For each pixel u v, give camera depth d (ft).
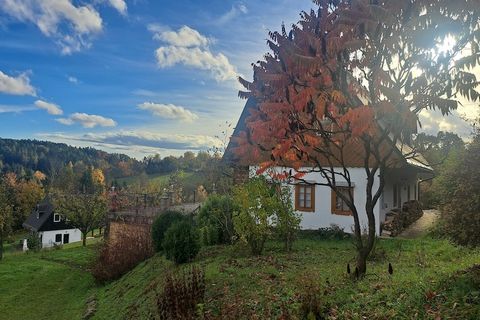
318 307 20.04
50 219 188.44
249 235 41.88
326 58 18.24
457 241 25.04
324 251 43.39
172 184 124.47
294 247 46.85
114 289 46.93
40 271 72.23
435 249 40.50
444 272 24.29
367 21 16.40
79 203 125.59
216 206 55.42
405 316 17.40
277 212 43.27
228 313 22.89
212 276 32.27
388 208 63.00
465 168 25.00
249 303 24.09
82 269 69.10
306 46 19.35
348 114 17.06
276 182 43.60
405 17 15.81
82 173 279.90
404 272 28.04
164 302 25.02
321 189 61.52
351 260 36.40
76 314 42.14
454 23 15.21
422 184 103.24
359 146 57.72
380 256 37.70
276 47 19.99
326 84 19.45
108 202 121.70
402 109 17.02
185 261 42.80
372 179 24.26
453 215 25.03
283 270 32.89
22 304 51.72
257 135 20.86
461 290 18.62
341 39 18.06
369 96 20.22
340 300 21.08
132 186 187.62
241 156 24.39
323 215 61.11
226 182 68.69
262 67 22.11
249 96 23.84
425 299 18.75
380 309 18.90
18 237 203.82
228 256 42.37
